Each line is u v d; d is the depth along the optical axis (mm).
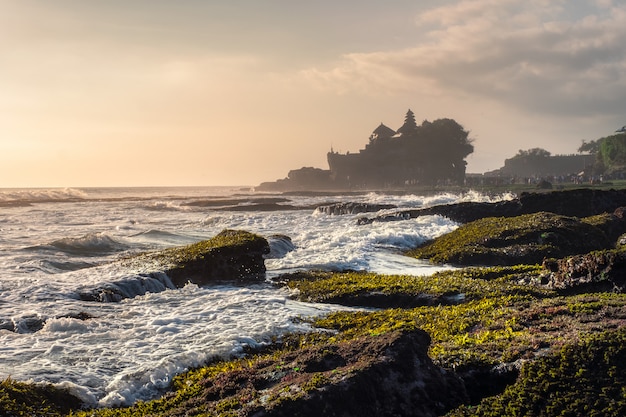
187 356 12070
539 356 9266
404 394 8539
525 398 8484
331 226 46562
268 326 14461
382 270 25219
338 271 24750
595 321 11023
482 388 9266
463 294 17219
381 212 52844
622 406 7984
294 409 7871
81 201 109250
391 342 9234
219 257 22500
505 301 15305
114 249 32594
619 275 15633
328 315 15711
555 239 29234
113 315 15820
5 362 11562
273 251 29078
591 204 43281
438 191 156125
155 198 133000
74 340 13328
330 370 9102
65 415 9445
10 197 122250
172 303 17516
